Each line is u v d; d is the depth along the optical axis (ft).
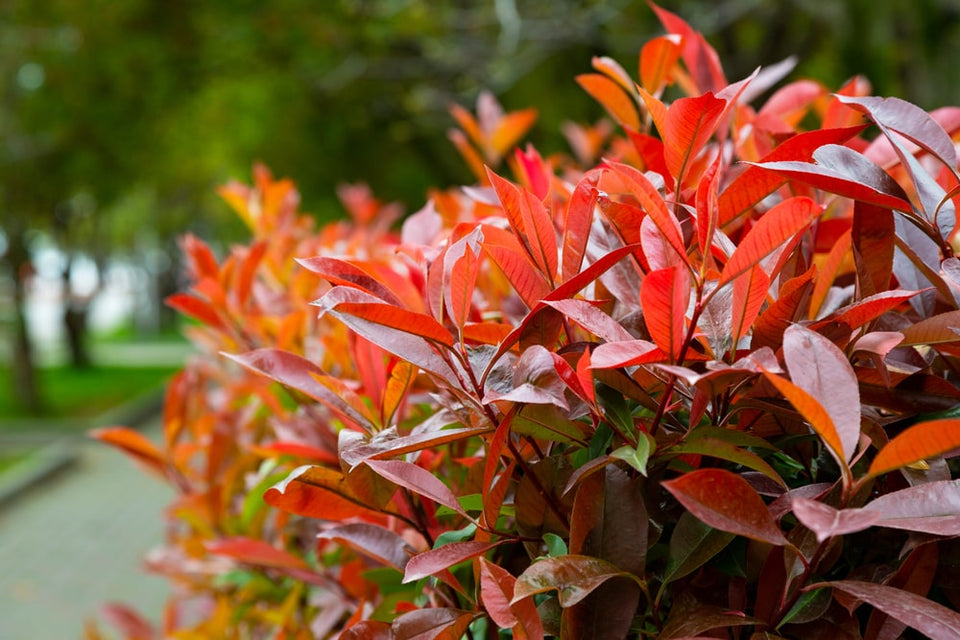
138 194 69.72
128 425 46.32
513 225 4.01
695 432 3.79
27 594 22.88
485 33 33.42
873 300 3.73
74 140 40.40
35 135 41.09
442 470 4.95
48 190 43.50
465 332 4.07
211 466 6.34
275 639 5.63
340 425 5.11
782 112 5.41
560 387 3.73
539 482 3.97
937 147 3.93
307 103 42.68
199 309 5.85
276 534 6.07
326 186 47.91
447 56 32.50
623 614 3.76
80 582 23.80
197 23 36.63
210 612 7.78
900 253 4.29
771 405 3.81
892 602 3.51
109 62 37.37
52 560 25.59
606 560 3.79
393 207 10.72
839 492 3.78
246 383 6.48
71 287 67.31
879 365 3.82
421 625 4.00
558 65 36.17
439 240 4.84
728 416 3.86
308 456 5.14
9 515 30.27
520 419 3.90
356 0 35.14
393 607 4.59
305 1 34.86
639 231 4.13
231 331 6.00
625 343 3.67
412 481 3.90
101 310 151.02
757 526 3.56
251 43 36.78
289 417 5.62
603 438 3.89
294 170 47.39
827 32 27.94
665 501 4.01
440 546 4.07
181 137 46.14
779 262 3.87
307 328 6.26
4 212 45.44
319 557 5.40
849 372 3.54
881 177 4.00
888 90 25.41
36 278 51.44
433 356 3.95
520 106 37.58
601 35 27.04
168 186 56.54
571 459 4.04
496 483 3.91
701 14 24.72
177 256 109.09
